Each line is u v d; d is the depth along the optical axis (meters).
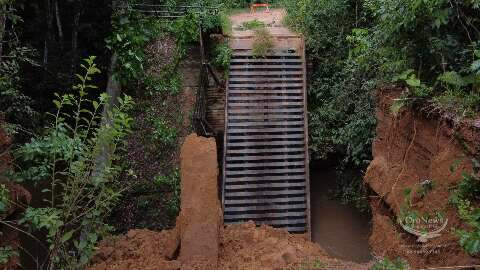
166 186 10.35
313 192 10.99
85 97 10.83
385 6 6.15
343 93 10.00
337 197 10.68
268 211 9.46
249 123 10.40
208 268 6.27
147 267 6.34
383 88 6.68
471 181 4.39
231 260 6.74
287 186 9.71
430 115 5.34
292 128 10.41
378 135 6.91
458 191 4.53
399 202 5.77
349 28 11.08
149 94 11.62
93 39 11.73
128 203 10.06
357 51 8.83
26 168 6.03
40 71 10.51
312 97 11.38
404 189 5.55
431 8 5.46
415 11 5.56
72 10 11.55
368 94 9.04
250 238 7.69
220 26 11.81
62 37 11.34
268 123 10.41
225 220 9.35
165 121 11.28
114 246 7.29
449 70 5.67
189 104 11.55
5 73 7.12
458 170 4.73
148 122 11.29
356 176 10.26
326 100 10.93
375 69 7.85
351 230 9.68
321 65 11.53
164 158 10.85
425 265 5.01
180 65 11.95
